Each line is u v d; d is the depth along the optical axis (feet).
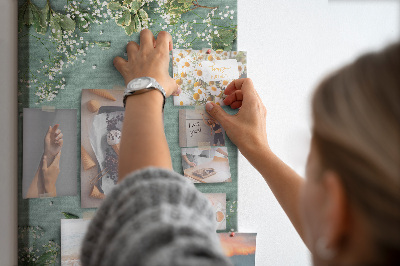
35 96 2.20
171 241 0.75
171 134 2.34
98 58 2.27
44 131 2.21
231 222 2.39
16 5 2.18
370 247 0.58
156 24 2.33
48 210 2.21
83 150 2.25
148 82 1.64
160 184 0.94
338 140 0.60
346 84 0.64
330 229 0.66
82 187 2.24
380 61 0.63
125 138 1.31
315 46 2.48
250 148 2.15
